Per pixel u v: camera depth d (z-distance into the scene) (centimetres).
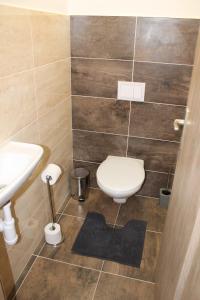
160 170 216
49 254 169
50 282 152
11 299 143
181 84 182
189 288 68
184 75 179
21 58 125
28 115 140
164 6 164
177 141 201
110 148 219
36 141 154
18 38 121
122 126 207
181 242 83
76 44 187
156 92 188
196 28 164
